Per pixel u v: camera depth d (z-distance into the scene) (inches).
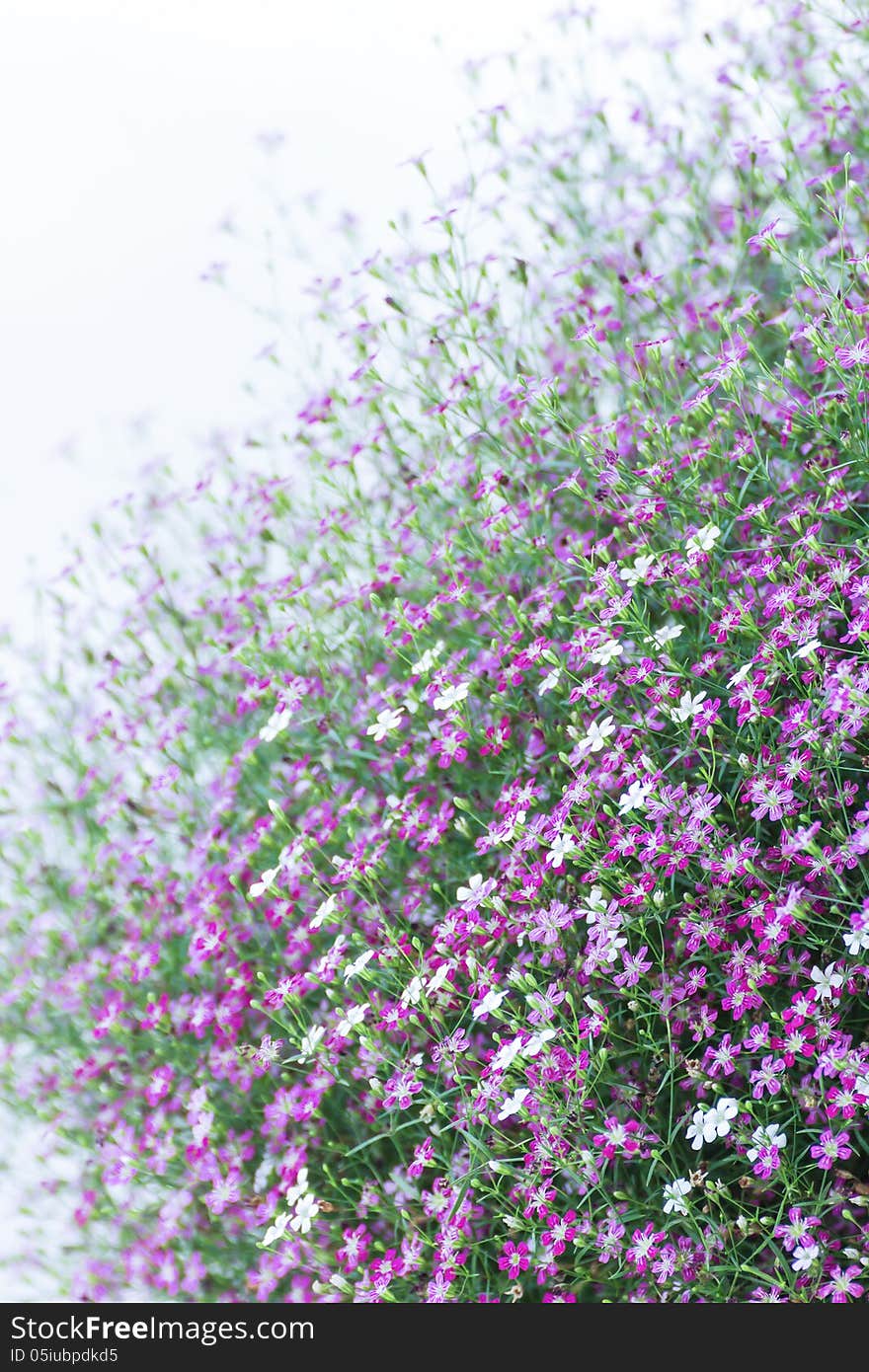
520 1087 20.3
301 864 22.3
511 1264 20.1
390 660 24.8
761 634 20.9
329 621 25.5
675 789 20.1
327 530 25.3
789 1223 19.8
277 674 25.1
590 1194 19.9
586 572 22.2
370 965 22.6
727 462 22.0
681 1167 20.5
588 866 20.5
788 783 19.8
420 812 22.1
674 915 20.9
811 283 21.3
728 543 22.5
